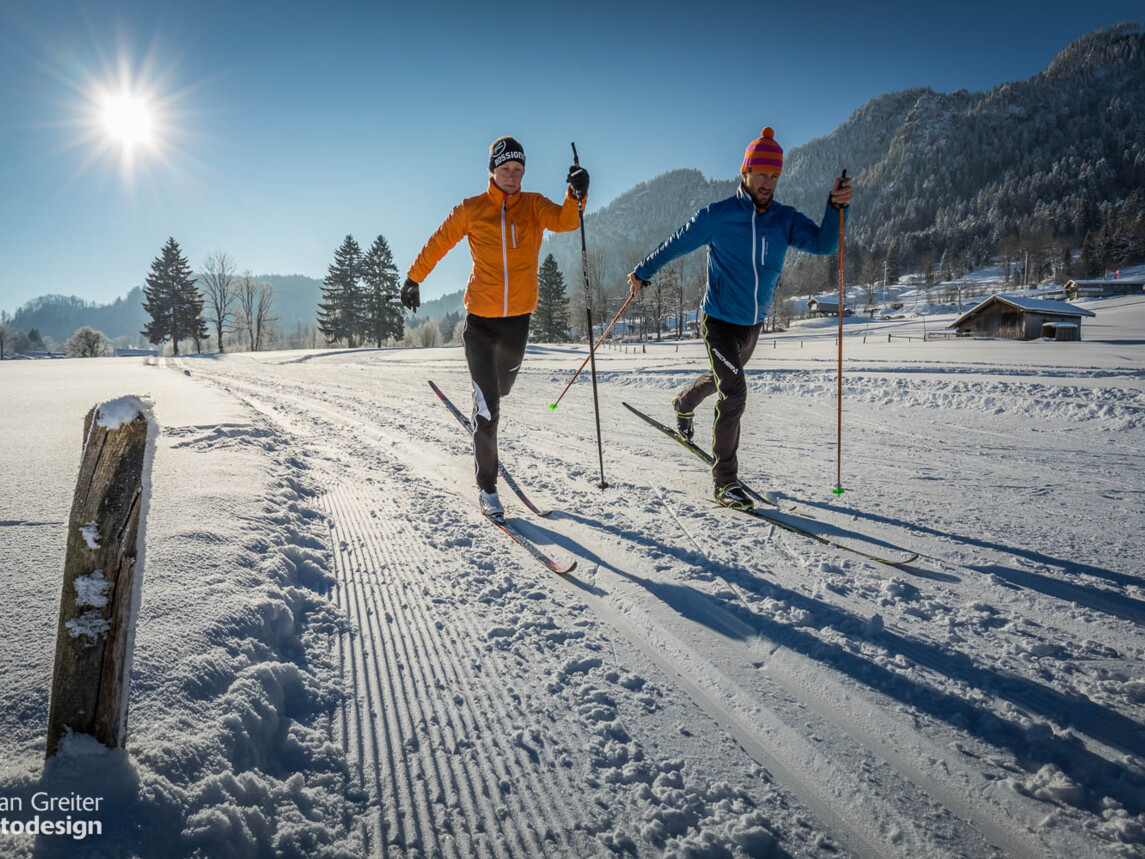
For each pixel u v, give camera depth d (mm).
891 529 3070
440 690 1768
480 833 1268
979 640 2010
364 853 1197
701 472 4344
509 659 1938
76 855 990
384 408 8023
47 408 6129
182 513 2611
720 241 3246
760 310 3285
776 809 1343
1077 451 4805
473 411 3393
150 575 1979
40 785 1072
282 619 1962
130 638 1143
